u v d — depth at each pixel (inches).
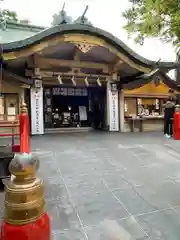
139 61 374.3
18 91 384.2
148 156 226.7
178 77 494.0
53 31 302.4
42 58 373.7
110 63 422.3
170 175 171.5
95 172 176.9
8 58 298.4
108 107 436.8
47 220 63.4
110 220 107.6
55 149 255.9
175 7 267.4
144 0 301.9
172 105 373.4
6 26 434.6
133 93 465.1
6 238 57.6
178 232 98.2
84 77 411.2
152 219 108.7
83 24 314.2
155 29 315.3
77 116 491.8
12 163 60.2
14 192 57.8
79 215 111.7
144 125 462.9
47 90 446.6
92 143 295.6
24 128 179.5
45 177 164.6
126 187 147.9
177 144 287.4
